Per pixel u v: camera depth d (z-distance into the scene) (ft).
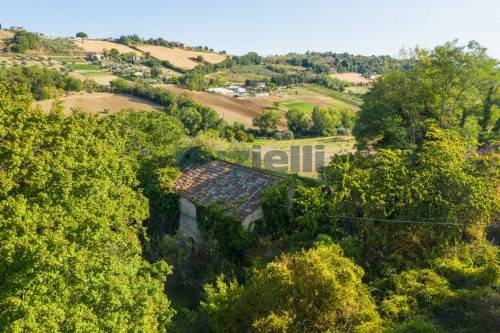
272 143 229.45
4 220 29.66
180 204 71.77
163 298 40.01
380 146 98.02
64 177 38.19
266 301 33.04
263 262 52.80
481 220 52.26
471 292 36.19
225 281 52.54
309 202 57.98
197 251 60.90
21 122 45.27
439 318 34.55
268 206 61.62
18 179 39.45
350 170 62.64
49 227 31.32
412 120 94.07
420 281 41.42
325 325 31.58
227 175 73.26
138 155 86.63
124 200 50.85
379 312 35.60
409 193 52.44
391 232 54.13
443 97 88.58
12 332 22.67
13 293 26.81
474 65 83.56
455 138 62.23
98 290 31.63
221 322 36.55
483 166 60.13
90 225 35.19
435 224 51.13
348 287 33.71
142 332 32.73
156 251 63.36
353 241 52.06
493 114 93.97
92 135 56.65
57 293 28.50
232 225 58.54
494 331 29.94
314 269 33.14
